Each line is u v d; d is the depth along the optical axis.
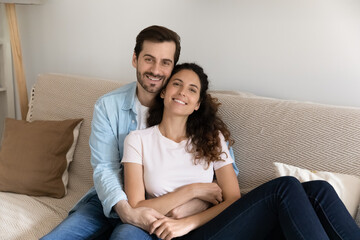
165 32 1.57
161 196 1.47
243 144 1.66
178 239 1.44
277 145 1.58
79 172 2.04
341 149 1.47
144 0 2.32
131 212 1.42
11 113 2.86
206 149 1.54
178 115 1.55
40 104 2.29
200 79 1.57
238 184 1.61
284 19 1.89
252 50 2.01
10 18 2.51
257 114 1.66
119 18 2.44
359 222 1.35
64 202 1.90
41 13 2.79
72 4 2.62
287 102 1.65
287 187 1.29
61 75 2.29
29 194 1.95
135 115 1.67
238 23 2.02
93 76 2.63
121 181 1.60
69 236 1.43
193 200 1.50
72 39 2.67
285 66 1.93
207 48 2.14
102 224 1.54
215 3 2.07
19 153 1.99
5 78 2.79
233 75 2.09
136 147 1.55
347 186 1.39
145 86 1.61
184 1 2.17
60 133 2.01
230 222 1.34
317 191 1.32
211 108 1.61
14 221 1.70
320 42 1.82
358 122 1.46
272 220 1.34
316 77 1.86
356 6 1.71
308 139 1.53
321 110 1.55
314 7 1.81
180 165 1.53
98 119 1.67
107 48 2.53
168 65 1.59
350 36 1.75
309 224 1.22
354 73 1.76
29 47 2.91
